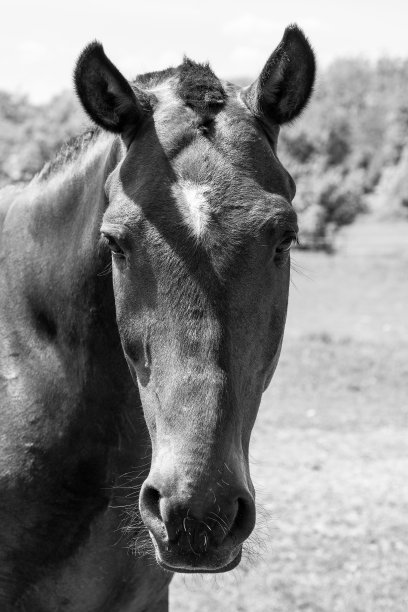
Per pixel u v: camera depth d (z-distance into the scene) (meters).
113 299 3.31
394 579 6.75
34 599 3.51
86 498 3.41
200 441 2.57
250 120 2.98
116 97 3.04
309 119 37.38
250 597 6.39
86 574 3.47
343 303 22.31
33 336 3.52
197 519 2.53
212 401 2.61
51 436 3.40
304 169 34.94
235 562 2.71
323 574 6.83
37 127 36.25
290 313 20.84
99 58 3.00
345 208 33.06
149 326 2.75
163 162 2.83
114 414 3.39
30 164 32.72
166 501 2.55
